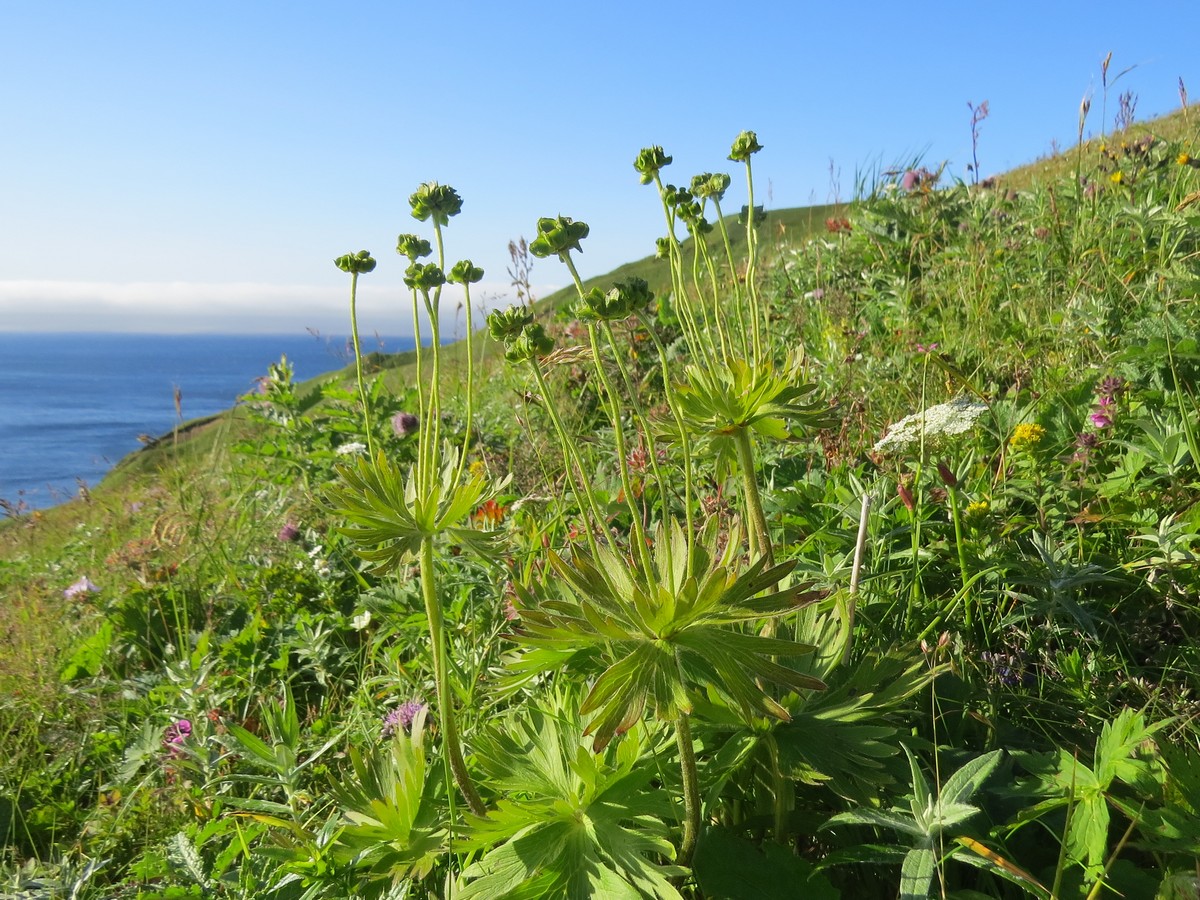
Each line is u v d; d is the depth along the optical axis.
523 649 1.99
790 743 1.79
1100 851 1.49
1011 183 10.18
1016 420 3.28
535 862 1.63
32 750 2.99
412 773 1.88
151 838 2.46
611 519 3.04
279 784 2.37
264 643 3.45
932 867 1.41
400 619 3.07
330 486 1.80
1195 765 1.52
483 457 4.17
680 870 1.56
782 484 3.42
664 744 1.81
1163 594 2.41
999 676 2.18
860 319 5.68
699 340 2.27
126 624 3.77
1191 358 3.44
